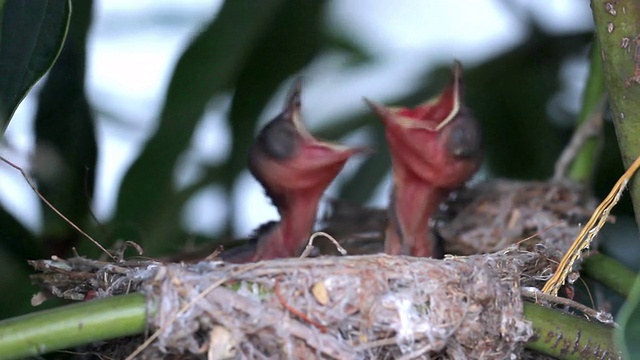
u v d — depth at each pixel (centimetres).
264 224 155
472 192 157
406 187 154
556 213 156
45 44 146
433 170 153
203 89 153
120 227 153
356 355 146
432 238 154
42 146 152
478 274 146
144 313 144
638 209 146
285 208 154
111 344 147
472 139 153
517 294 146
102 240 153
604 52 146
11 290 152
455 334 146
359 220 158
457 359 146
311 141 153
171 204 154
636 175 146
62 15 146
